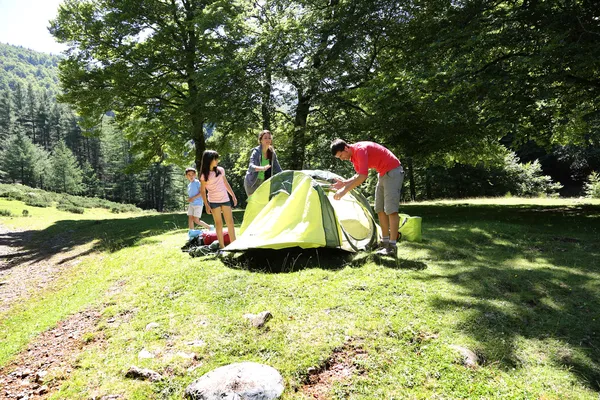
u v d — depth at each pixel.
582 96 10.30
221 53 16.25
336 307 3.82
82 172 73.56
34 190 38.31
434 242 6.54
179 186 76.56
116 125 20.55
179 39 17.36
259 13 16.69
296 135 16.16
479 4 10.19
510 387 2.65
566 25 8.29
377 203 5.71
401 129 11.61
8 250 12.74
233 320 3.67
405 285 4.31
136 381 2.93
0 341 4.27
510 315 3.55
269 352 3.14
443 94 9.95
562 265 5.03
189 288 4.65
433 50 10.29
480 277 4.54
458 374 2.80
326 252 5.75
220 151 19.69
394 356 3.02
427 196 35.19
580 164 34.31
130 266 6.34
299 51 14.24
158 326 3.76
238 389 2.63
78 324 4.29
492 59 10.11
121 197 74.88
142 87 17.05
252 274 4.89
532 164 32.75
